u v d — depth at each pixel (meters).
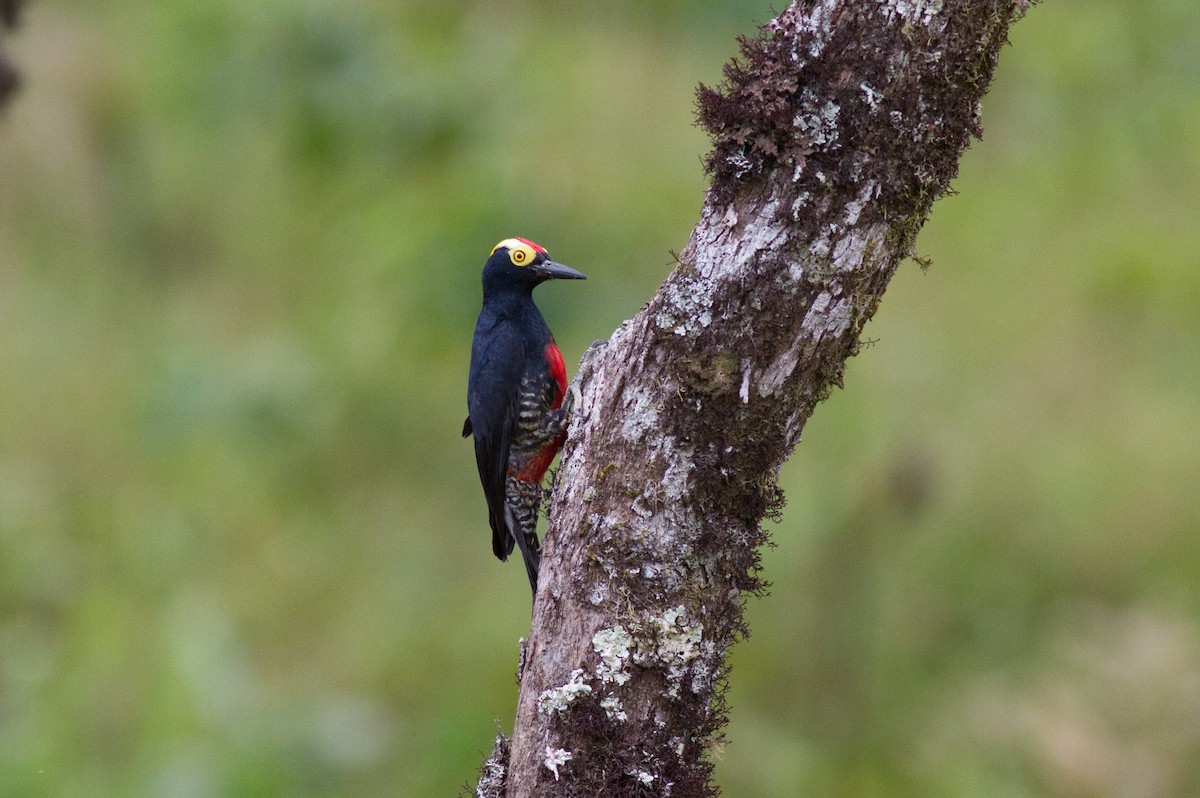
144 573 13.02
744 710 11.38
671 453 5.43
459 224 14.95
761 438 5.41
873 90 5.11
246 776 10.01
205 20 17.91
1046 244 17.34
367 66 16.91
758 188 5.26
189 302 17.02
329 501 14.19
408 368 15.20
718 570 5.52
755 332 5.30
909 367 14.97
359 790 10.51
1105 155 19.33
